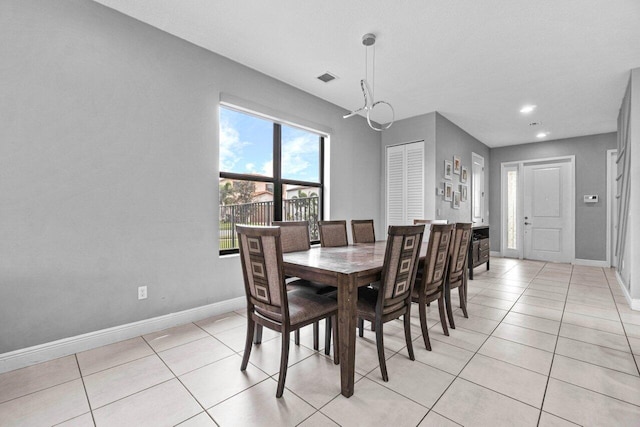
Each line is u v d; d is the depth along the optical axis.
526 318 2.73
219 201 2.83
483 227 4.79
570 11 2.17
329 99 3.91
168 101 2.49
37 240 1.91
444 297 2.52
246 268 1.78
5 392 1.61
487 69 3.07
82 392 1.61
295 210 3.75
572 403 1.51
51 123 1.95
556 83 3.38
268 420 1.39
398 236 1.72
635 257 2.97
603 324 2.57
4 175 1.80
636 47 2.63
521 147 6.23
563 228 5.76
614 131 5.23
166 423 1.38
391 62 2.95
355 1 2.10
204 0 2.11
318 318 1.76
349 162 4.35
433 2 2.10
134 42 2.30
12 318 1.83
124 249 2.26
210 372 1.81
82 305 2.08
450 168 4.79
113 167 2.20
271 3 2.13
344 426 1.35
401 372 1.82
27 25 1.87
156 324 2.42
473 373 1.80
